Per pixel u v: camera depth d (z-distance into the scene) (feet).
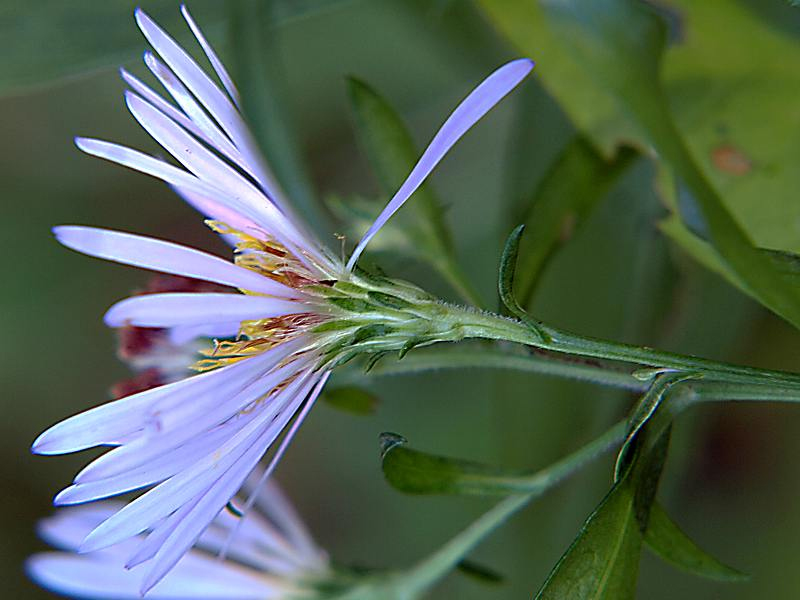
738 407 0.46
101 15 0.40
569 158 0.36
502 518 0.36
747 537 0.46
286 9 0.39
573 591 0.30
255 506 0.40
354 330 0.32
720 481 0.47
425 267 0.48
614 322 0.40
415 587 0.37
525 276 0.36
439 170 0.50
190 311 0.30
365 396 0.37
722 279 0.40
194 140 0.31
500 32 0.37
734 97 0.37
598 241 0.40
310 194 0.38
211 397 0.29
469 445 0.50
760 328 0.43
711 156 0.37
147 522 0.30
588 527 0.30
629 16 0.33
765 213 0.36
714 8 0.37
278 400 0.31
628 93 0.32
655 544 0.31
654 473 0.31
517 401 0.41
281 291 0.31
